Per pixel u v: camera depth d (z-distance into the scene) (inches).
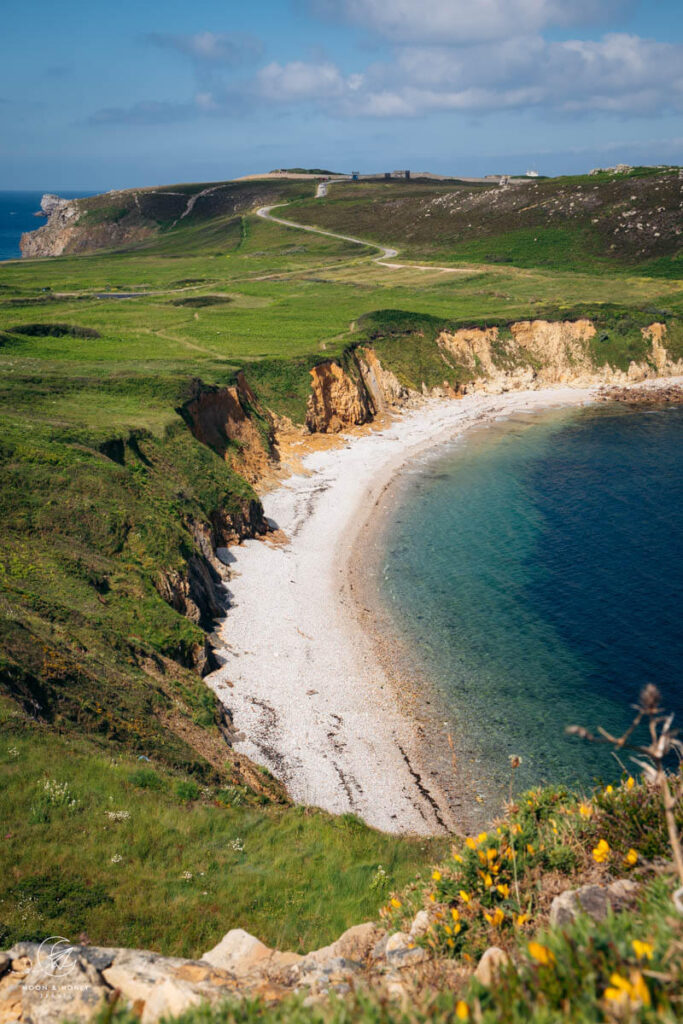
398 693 1304.1
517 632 1518.2
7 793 650.2
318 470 2672.2
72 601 1179.9
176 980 281.6
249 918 582.9
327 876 684.7
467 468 2738.7
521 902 282.8
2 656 839.7
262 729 1171.9
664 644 1444.4
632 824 287.1
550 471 2696.9
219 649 1419.8
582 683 1325.0
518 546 1985.7
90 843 619.2
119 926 532.1
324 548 1983.3
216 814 755.4
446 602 1662.2
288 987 291.7
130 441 1872.5
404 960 287.6
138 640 1169.4
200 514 1797.5
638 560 1870.1
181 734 963.3
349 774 1077.1
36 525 1385.3
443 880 323.9
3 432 1675.7
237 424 2559.1
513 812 352.8
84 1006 279.3
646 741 1147.3
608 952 172.6
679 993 152.3
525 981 172.9
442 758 1128.8
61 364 2623.0
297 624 1556.3
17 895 534.0
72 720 844.6
